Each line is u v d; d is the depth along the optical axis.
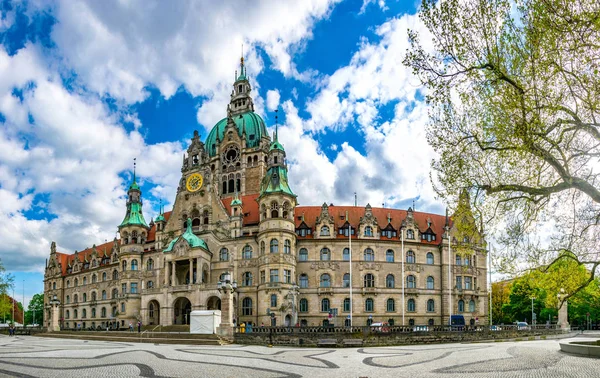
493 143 29.59
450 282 110.12
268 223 100.81
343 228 109.88
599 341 40.47
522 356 37.44
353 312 104.12
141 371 32.25
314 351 49.78
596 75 25.14
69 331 92.25
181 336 66.81
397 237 111.12
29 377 29.83
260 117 149.38
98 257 146.50
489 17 27.16
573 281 36.78
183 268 110.69
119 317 120.25
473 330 66.69
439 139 31.80
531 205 30.72
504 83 27.66
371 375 29.64
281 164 107.38
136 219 127.75
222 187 140.50
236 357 42.03
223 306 65.75
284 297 96.88
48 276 162.62
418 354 43.16
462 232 33.31
